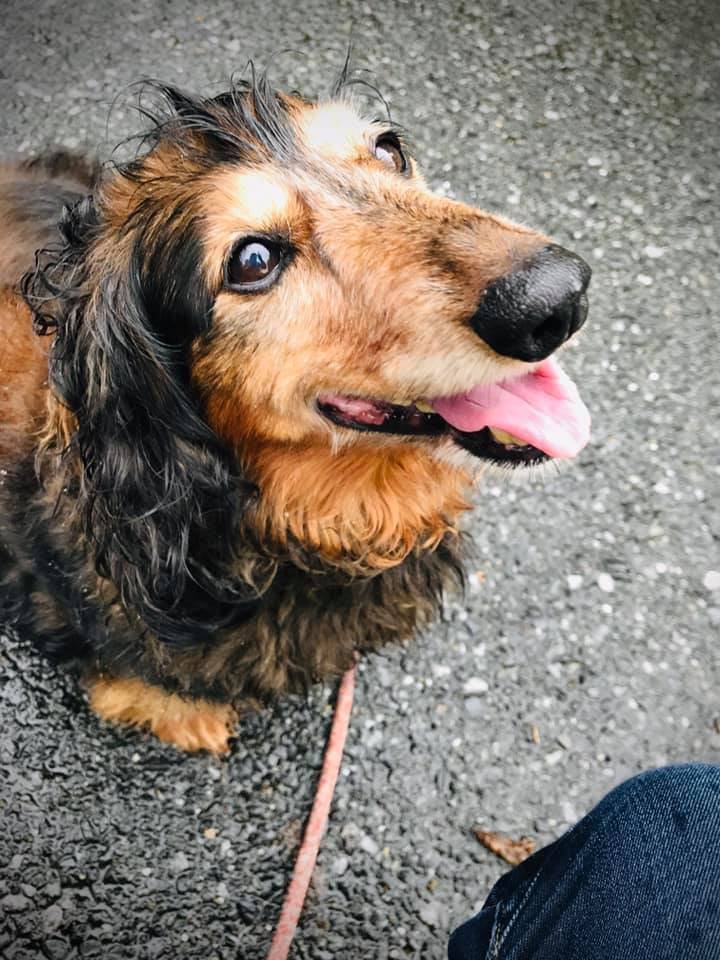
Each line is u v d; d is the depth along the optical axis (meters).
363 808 0.38
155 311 0.28
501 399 0.27
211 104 0.28
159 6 0.54
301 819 0.38
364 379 0.26
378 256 0.25
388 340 0.25
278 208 0.26
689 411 0.45
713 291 0.48
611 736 0.39
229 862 0.37
